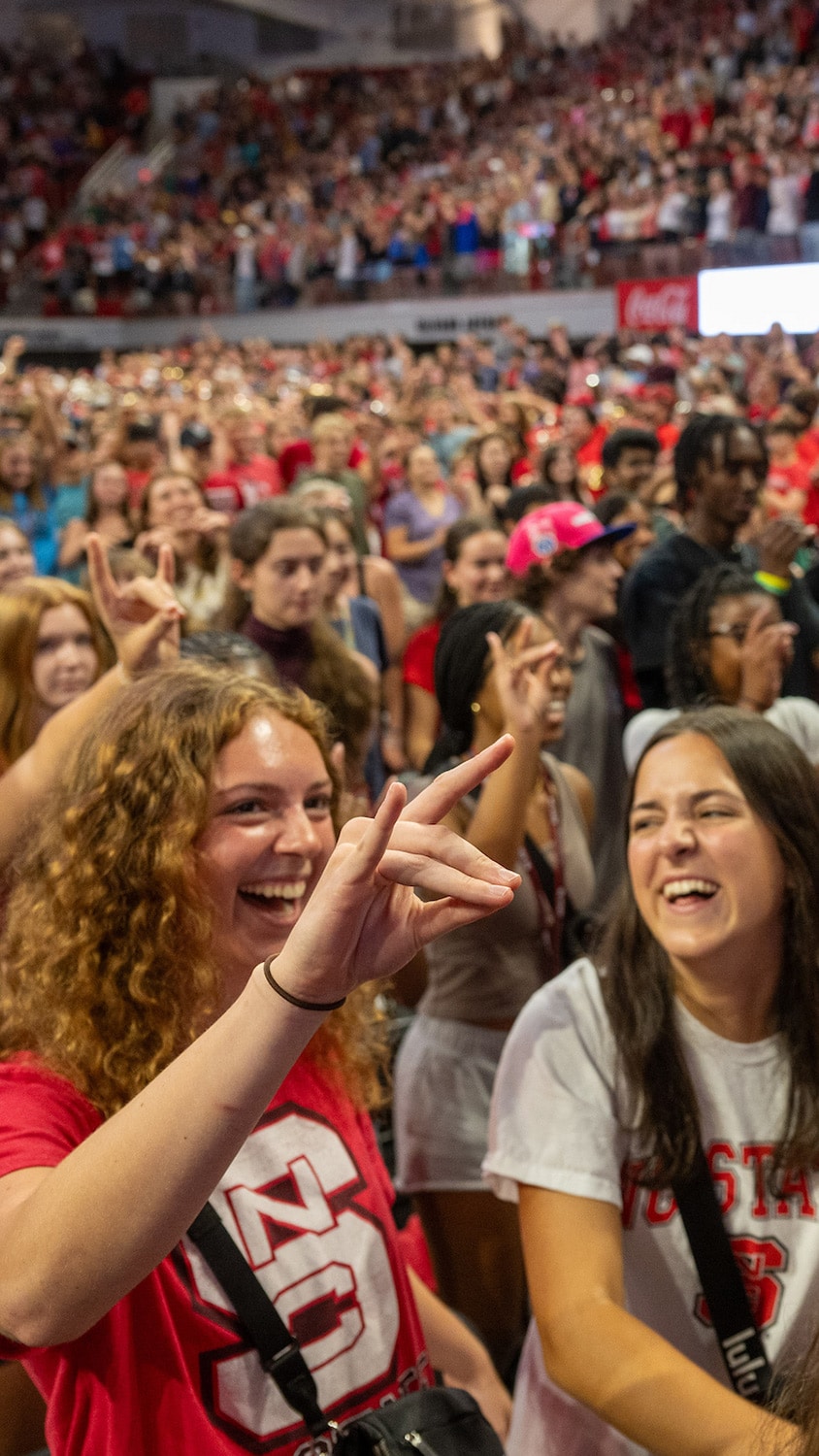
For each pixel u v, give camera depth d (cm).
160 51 3162
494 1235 244
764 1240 159
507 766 230
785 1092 162
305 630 364
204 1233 132
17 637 299
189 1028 137
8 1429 159
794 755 165
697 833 161
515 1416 172
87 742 148
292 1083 149
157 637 214
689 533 410
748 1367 155
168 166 2803
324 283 2233
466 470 851
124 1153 103
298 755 142
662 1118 161
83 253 2412
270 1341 130
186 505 491
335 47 3156
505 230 2084
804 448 827
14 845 161
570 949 258
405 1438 130
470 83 2703
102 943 136
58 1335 105
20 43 3134
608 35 2642
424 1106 248
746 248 1702
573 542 370
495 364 1819
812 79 2048
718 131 2036
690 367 1399
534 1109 164
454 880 101
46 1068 131
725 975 163
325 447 716
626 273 1928
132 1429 123
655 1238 162
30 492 691
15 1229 107
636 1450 161
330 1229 142
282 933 142
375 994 169
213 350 1989
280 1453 129
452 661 268
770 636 295
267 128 2798
